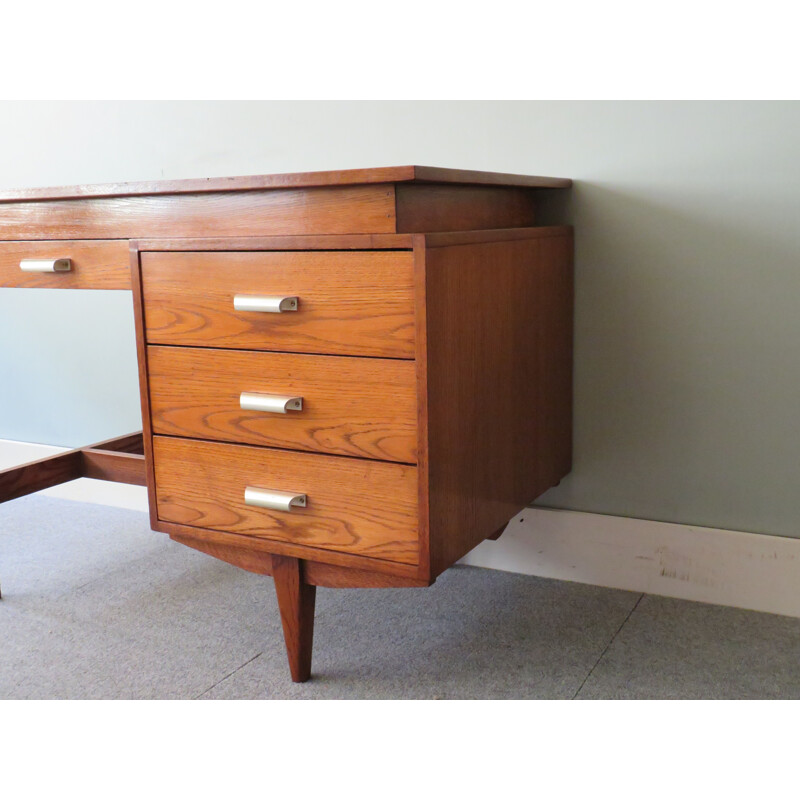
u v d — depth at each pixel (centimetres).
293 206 135
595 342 174
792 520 163
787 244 156
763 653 151
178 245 141
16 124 233
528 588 180
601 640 157
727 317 162
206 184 140
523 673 147
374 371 128
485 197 152
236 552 148
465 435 137
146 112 214
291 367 135
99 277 161
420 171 122
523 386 156
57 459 181
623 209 167
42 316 242
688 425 169
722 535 168
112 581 188
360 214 129
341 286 129
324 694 142
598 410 176
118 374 233
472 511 141
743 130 156
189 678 148
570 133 170
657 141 163
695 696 138
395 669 149
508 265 146
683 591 173
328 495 136
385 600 176
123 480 181
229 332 139
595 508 180
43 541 213
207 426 144
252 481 142
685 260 164
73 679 148
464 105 179
